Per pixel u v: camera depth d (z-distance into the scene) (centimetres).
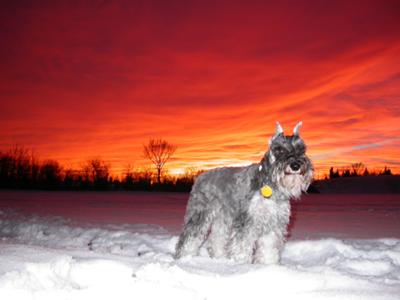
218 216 136
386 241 163
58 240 185
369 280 92
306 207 308
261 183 121
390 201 371
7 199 403
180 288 81
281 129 129
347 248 147
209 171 142
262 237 123
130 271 89
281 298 80
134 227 210
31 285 80
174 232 193
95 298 76
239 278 87
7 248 110
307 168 123
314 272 94
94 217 253
